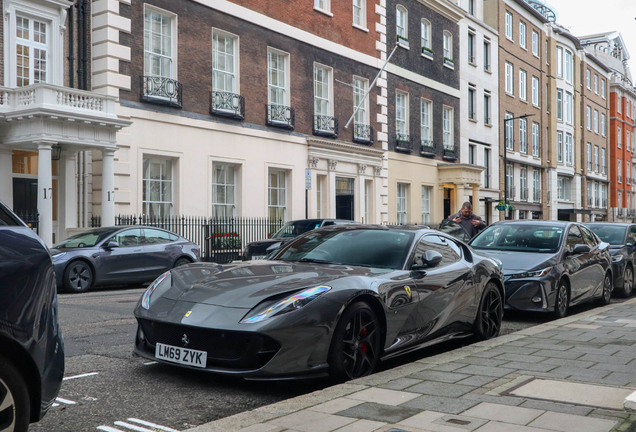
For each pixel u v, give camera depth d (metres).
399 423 3.78
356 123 26.41
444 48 33.31
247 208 21.17
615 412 4.00
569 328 7.56
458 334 6.60
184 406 4.45
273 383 5.11
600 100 58.47
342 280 5.10
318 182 24.91
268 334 4.49
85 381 5.06
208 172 19.81
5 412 2.91
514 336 6.94
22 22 16.30
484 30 37.16
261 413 4.02
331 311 4.80
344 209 25.94
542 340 6.68
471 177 32.78
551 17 52.78
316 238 6.56
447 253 6.70
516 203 41.16
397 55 29.20
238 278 5.23
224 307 4.73
